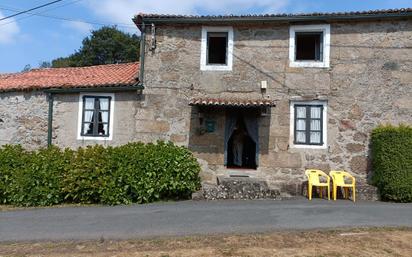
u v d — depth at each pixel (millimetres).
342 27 11469
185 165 10477
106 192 9766
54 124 12305
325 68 11445
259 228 7195
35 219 8172
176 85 11930
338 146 11281
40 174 9953
